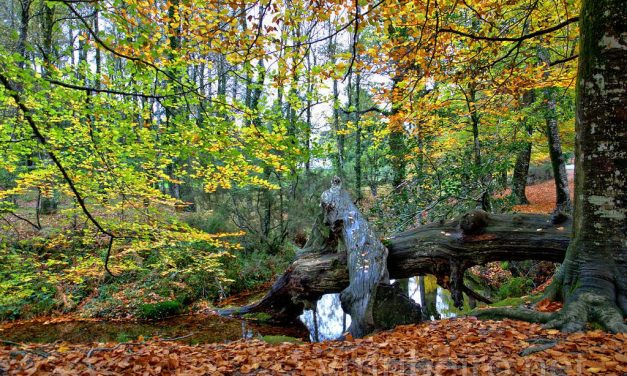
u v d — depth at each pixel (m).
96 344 4.82
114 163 6.20
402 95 7.23
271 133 4.98
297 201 13.43
